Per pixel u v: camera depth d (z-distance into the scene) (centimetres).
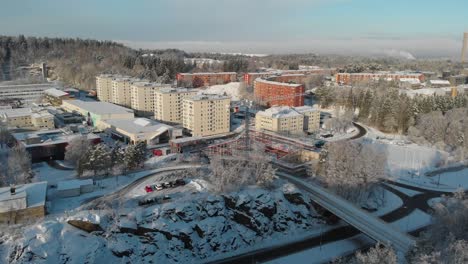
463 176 14825
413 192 13325
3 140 16062
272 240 10306
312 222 11069
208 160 14775
